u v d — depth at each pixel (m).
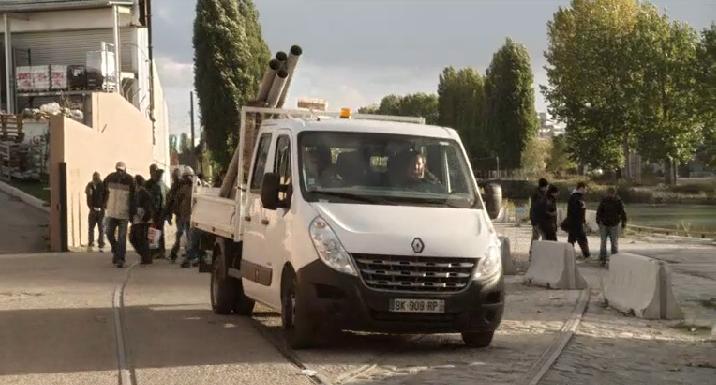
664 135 80.06
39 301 13.59
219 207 12.73
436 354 9.62
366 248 9.12
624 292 13.64
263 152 11.41
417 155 10.46
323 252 9.18
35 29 42.34
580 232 24.22
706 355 9.88
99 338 10.41
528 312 13.27
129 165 37.88
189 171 20.83
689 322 12.41
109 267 19.33
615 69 81.81
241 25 61.72
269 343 10.15
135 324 11.49
